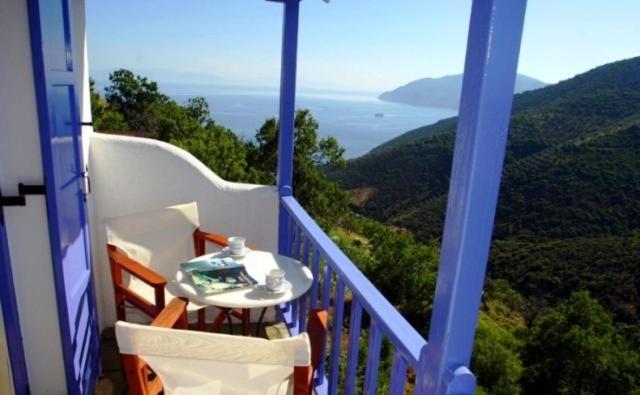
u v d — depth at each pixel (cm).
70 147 186
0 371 154
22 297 167
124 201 263
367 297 141
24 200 155
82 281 196
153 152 263
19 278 165
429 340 97
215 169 1344
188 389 122
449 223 88
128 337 111
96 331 221
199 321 222
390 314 129
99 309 257
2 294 155
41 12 147
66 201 175
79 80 221
